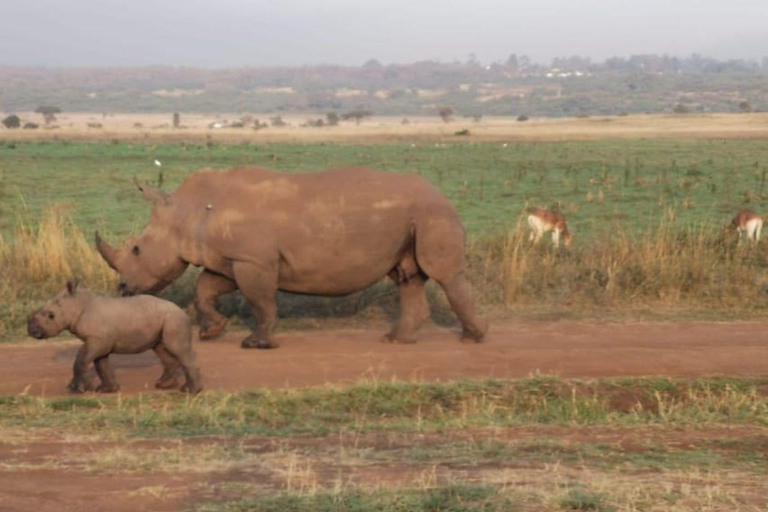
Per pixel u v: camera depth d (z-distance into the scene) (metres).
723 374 12.31
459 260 13.71
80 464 7.89
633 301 16.66
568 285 16.98
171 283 14.52
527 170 50.72
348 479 7.44
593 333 14.66
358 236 13.47
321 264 13.46
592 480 7.42
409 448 8.66
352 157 62.72
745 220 22.86
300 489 7.14
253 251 13.30
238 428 9.45
